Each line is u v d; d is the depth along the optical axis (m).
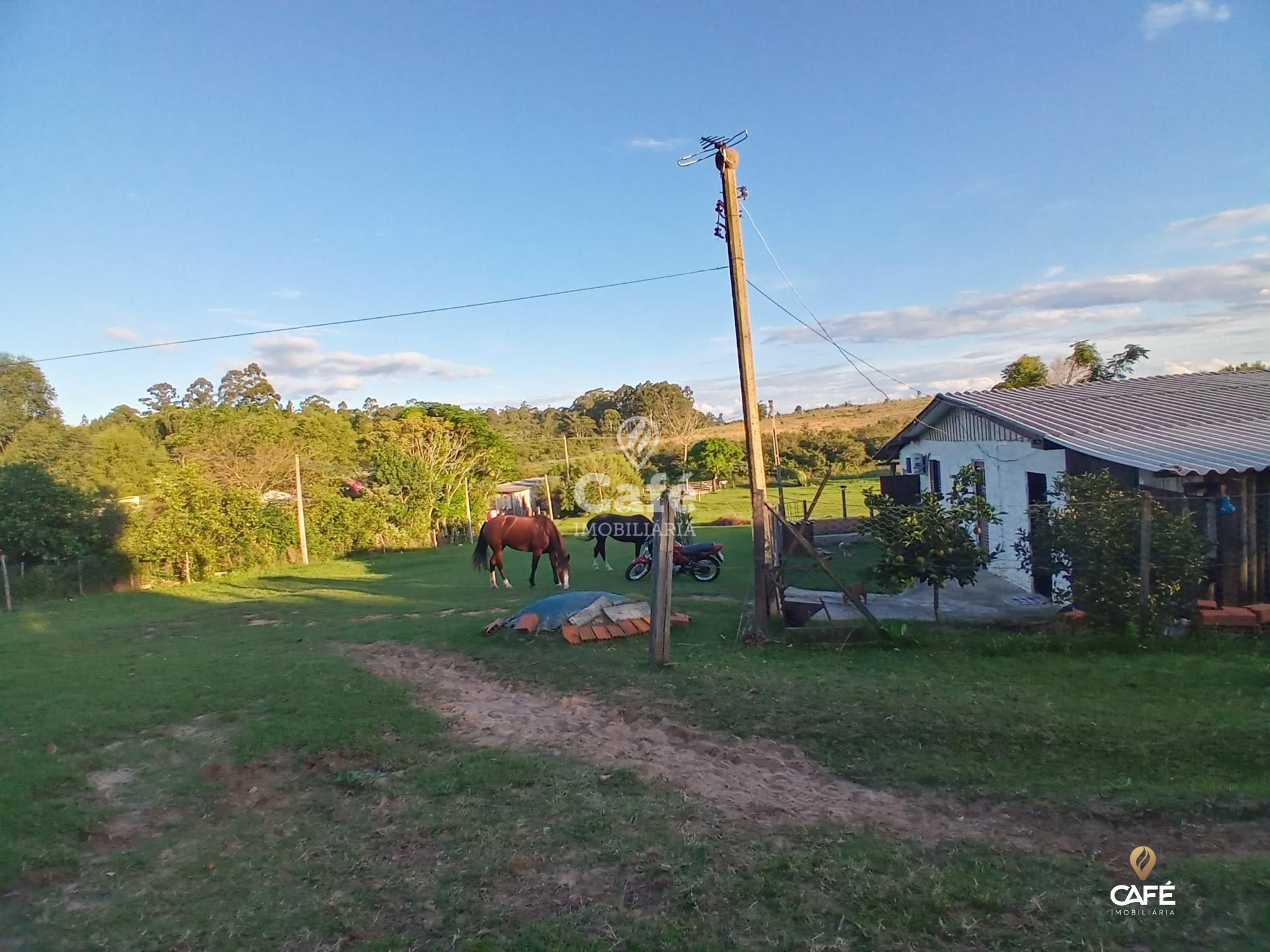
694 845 4.61
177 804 5.68
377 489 30.34
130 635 13.74
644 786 5.64
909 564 9.30
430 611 14.13
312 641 11.71
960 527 9.42
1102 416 12.68
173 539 22.67
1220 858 4.18
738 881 4.18
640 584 16.33
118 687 9.13
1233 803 4.74
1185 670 7.52
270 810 5.53
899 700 6.96
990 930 3.64
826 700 7.15
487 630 11.01
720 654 9.29
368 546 28.66
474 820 5.14
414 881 4.38
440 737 6.88
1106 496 9.02
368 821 5.23
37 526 21.39
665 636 8.83
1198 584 8.84
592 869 4.42
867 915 3.80
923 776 5.58
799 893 4.02
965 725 6.30
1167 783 5.18
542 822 5.06
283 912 4.13
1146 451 10.03
